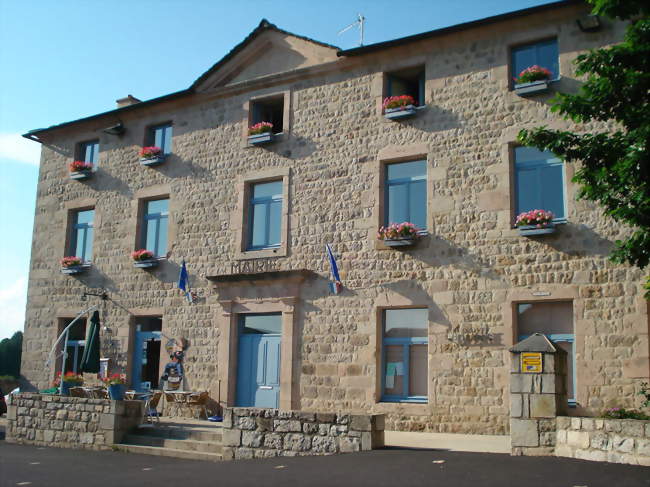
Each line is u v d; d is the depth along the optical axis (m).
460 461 8.84
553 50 13.02
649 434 8.18
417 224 13.79
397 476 8.04
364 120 14.55
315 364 14.15
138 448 12.10
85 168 18.47
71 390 14.27
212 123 16.66
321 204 14.73
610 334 11.61
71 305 18.11
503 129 13.07
